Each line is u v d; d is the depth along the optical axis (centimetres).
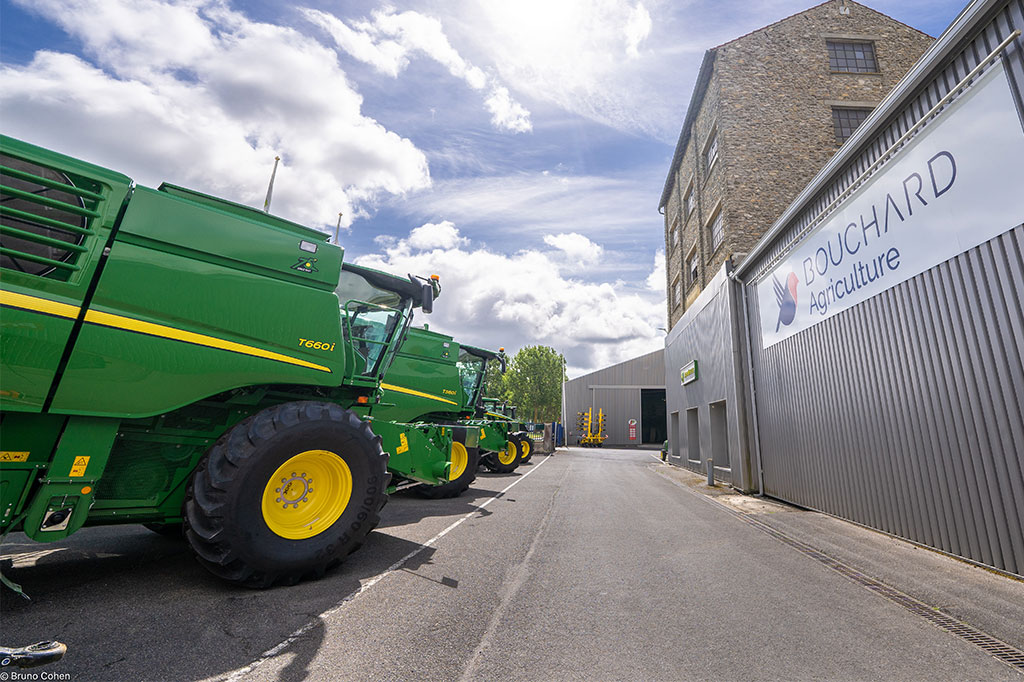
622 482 1271
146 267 344
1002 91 439
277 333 400
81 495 316
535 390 5325
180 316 354
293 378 404
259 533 357
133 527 577
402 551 493
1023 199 418
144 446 376
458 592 372
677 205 2205
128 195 346
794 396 870
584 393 4609
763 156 1488
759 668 255
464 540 551
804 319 829
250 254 396
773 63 1574
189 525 347
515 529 621
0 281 292
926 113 538
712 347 1402
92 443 321
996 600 369
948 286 504
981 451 464
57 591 346
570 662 259
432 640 284
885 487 612
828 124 1523
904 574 439
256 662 252
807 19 1633
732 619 324
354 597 354
